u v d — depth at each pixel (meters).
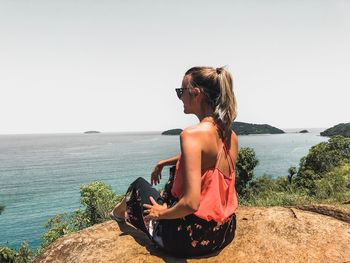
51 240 38.91
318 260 3.19
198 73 3.04
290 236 3.58
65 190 134.75
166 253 3.45
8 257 37.59
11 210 103.06
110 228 4.16
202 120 3.10
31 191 134.88
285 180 54.78
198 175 2.76
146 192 3.62
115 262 3.41
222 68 3.05
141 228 3.59
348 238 3.49
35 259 3.86
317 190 14.60
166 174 142.75
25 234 77.75
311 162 61.59
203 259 3.29
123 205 4.08
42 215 95.50
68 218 44.25
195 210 2.76
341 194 12.71
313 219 3.90
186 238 3.17
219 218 3.08
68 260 3.61
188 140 2.80
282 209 4.29
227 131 3.06
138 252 3.54
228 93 2.99
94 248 3.70
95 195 38.84
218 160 3.01
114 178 156.62
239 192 49.56
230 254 3.34
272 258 3.25
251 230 3.77
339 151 63.56
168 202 3.25
